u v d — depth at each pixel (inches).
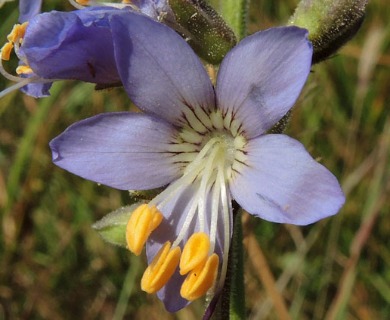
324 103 6.3
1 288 6.5
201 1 3.9
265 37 3.4
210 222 3.7
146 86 3.6
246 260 6.4
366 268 6.2
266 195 3.5
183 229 3.7
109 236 4.0
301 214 3.4
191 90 3.6
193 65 3.6
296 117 6.3
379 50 6.4
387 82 6.4
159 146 3.7
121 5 3.9
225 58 3.5
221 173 3.7
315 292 6.3
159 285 3.6
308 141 6.3
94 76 3.8
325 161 6.3
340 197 3.3
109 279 6.5
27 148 6.4
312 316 6.3
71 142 3.6
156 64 3.6
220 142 3.7
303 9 4.0
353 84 6.3
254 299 6.4
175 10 3.8
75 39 3.6
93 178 3.6
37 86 4.0
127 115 3.7
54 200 6.5
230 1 4.1
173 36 3.5
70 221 6.5
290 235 6.3
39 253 6.6
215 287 3.9
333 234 6.3
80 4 4.0
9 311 6.5
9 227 6.5
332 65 6.3
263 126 3.6
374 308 6.2
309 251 6.3
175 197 3.7
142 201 4.1
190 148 3.8
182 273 3.5
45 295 6.5
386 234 6.2
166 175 3.7
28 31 3.6
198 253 3.6
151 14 3.9
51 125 6.5
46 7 6.1
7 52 3.9
